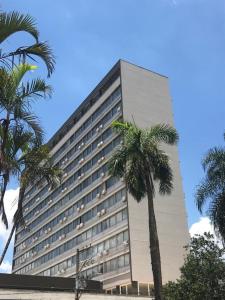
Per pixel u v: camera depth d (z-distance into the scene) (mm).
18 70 9992
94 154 65062
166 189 28891
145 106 61219
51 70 9766
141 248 52031
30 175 11516
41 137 10930
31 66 10070
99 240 58750
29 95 10172
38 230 81000
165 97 64000
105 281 54812
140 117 59812
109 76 65625
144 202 55062
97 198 61688
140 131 28719
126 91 60812
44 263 75000
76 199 68188
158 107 62375
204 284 24031
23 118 10391
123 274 51750
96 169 63594
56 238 72562
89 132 68188
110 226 57000
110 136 61188
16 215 11188
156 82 64438
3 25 8891
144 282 50312
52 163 12125
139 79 63031
